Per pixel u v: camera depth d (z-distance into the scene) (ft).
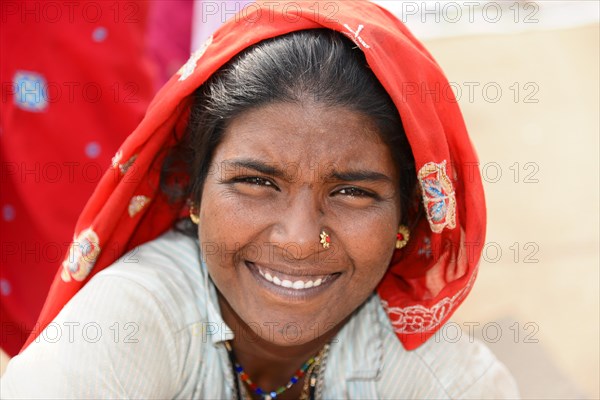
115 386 6.02
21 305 10.36
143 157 6.52
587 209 16.67
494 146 19.31
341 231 6.15
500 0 25.80
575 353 12.36
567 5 26.25
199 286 6.97
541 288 14.07
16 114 10.00
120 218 6.86
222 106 6.12
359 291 6.50
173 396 6.70
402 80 6.14
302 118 5.86
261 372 7.50
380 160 6.09
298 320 6.48
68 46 10.01
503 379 7.13
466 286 6.82
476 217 6.63
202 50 6.45
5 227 10.30
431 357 7.07
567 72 22.90
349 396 7.32
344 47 6.12
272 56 6.07
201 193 6.72
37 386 5.85
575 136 19.71
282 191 6.09
